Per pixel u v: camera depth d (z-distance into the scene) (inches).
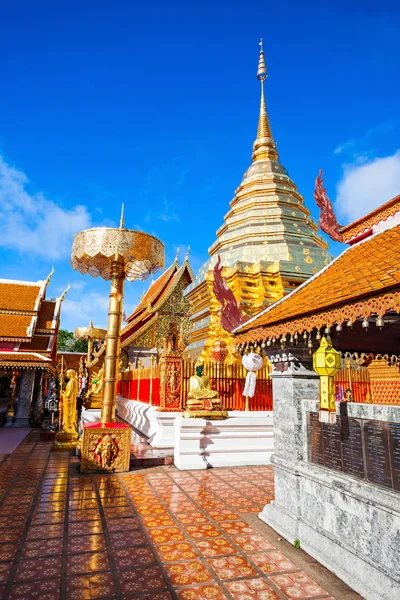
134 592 156.2
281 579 168.6
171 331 489.7
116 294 405.7
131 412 658.8
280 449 239.3
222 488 313.1
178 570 174.7
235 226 847.1
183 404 473.1
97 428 369.4
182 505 267.7
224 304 609.6
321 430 203.5
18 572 170.6
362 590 155.9
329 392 185.0
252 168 939.3
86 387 1033.5
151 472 368.5
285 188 869.2
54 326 1057.5
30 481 331.9
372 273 175.9
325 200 326.0
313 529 196.7
